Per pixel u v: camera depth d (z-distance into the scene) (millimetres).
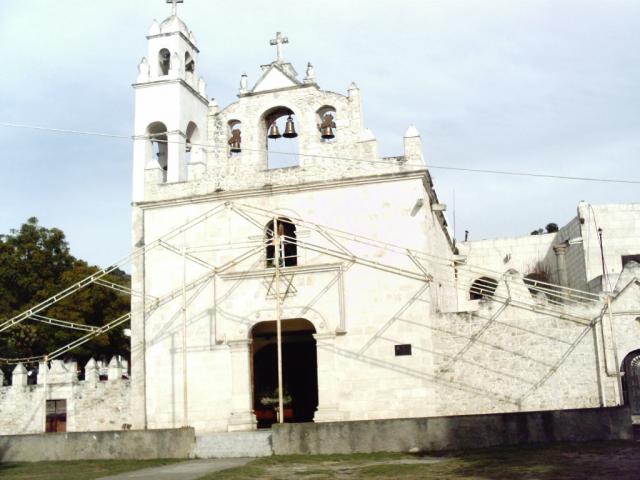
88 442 25531
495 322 30203
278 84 34188
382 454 22516
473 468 18266
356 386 30516
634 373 29703
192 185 34156
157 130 38562
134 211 35719
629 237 40844
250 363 32312
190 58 39375
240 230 33125
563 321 29688
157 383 32750
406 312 30672
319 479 17906
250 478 18688
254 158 33781
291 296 31875
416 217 31375
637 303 29219
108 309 57531
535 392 29375
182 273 32875
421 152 31922
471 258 48438
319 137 33594
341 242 31906
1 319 53094
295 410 36938
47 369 40938
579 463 17922
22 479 20391
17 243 58312
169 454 24906
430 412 29734
